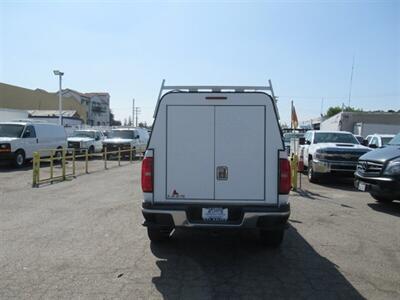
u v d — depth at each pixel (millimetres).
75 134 28891
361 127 34688
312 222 7734
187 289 4461
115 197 10555
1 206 9203
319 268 5191
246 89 5527
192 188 5375
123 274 4902
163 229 5828
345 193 11625
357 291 4461
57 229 7082
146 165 5395
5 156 18141
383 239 6582
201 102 5375
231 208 5312
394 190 8578
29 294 4270
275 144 5316
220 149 5352
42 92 70375
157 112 5406
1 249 5879
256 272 5035
